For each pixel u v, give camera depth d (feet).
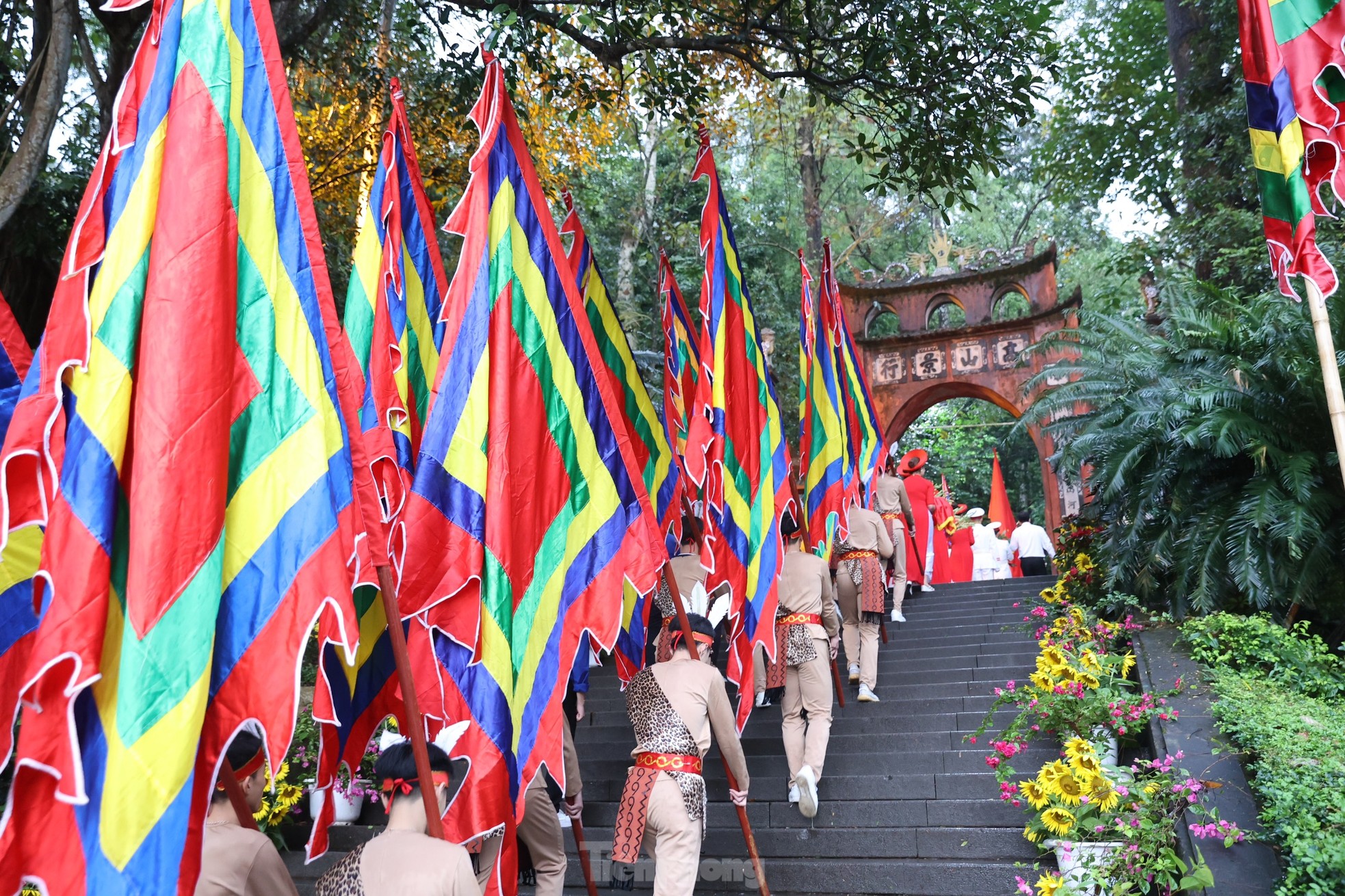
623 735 25.00
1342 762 14.10
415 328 15.40
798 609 19.97
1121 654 23.17
